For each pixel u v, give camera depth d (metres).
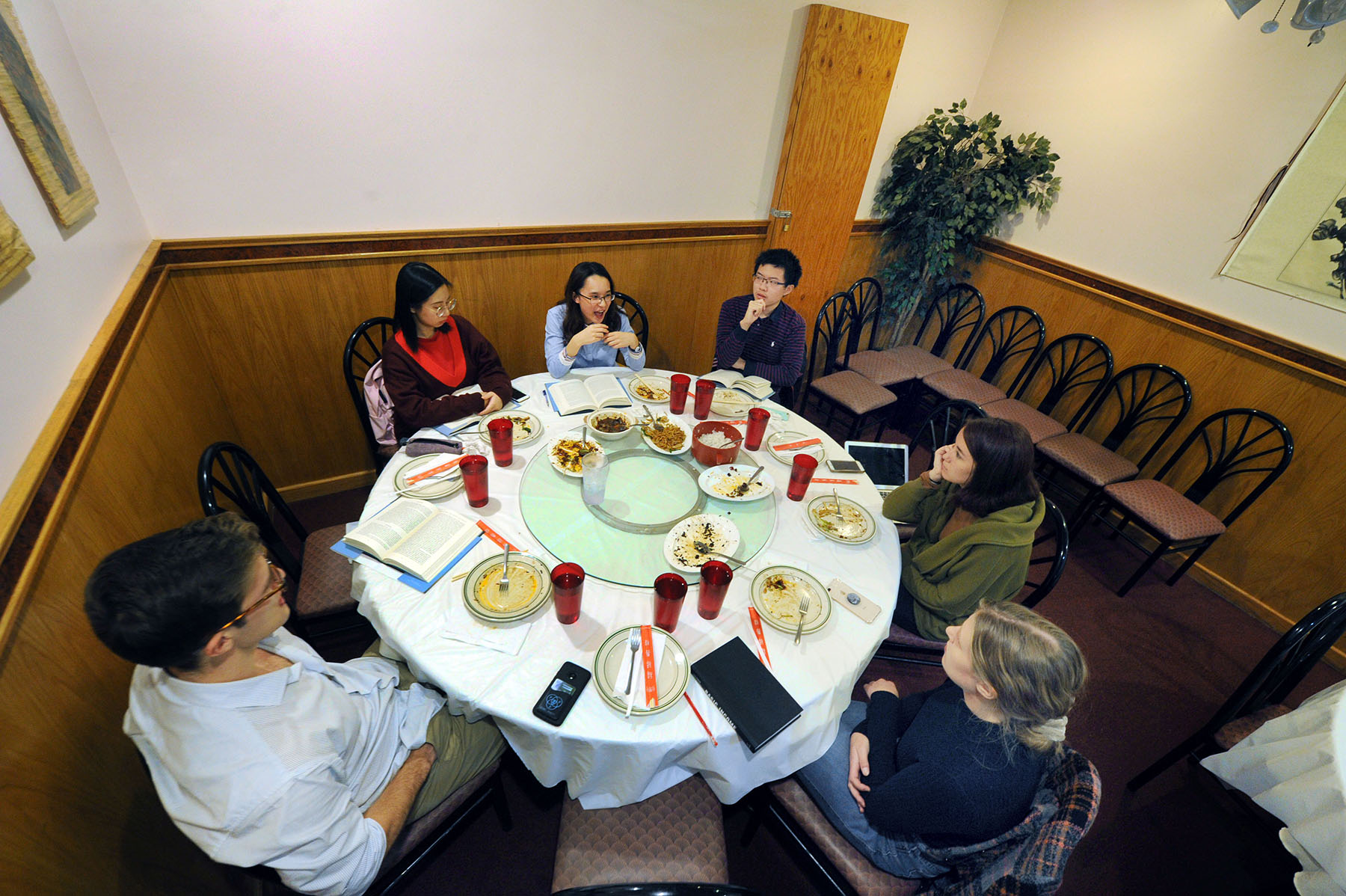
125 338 1.39
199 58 1.65
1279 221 2.25
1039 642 0.89
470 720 1.03
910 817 0.97
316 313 2.16
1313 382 2.21
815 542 1.39
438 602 1.13
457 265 2.35
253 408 2.22
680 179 2.72
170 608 0.68
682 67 2.42
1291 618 2.38
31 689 0.81
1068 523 2.95
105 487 1.16
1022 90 3.12
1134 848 1.64
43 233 1.12
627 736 0.95
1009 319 3.37
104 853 0.89
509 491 1.44
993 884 0.84
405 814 1.00
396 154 2.05
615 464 1.57
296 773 0.79
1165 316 2.64
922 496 1.53
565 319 2.12
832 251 3.30
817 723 1.05
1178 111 2.51
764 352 2.48
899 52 2.78
